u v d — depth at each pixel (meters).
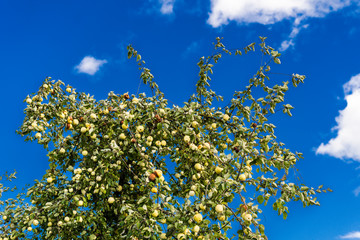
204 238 3.53
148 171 4.54
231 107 5.95
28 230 5.32
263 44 5.46
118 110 5.38
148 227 3.87
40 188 5.55
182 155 5.36
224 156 4.25
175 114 5.37
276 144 5.02
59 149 5.74
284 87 4.56
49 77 6.02
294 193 3.87
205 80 6.34
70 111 6.15
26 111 5.67
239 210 3.79
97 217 5.20
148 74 5.80
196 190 4.72
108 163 5.19
